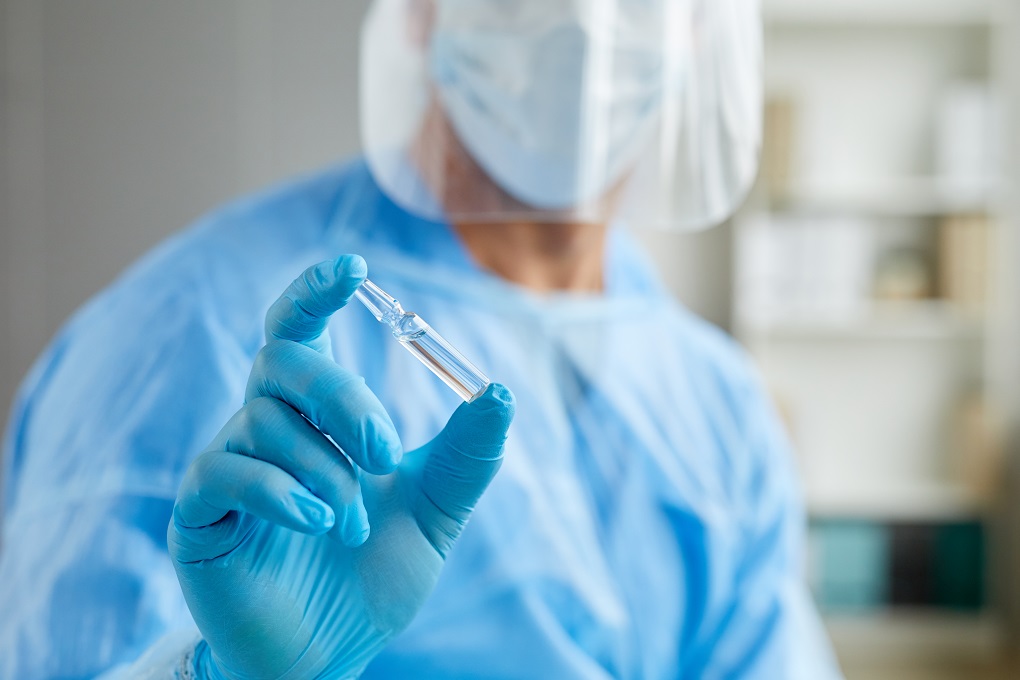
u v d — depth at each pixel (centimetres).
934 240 355
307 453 54
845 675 327
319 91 321
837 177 355
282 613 60
